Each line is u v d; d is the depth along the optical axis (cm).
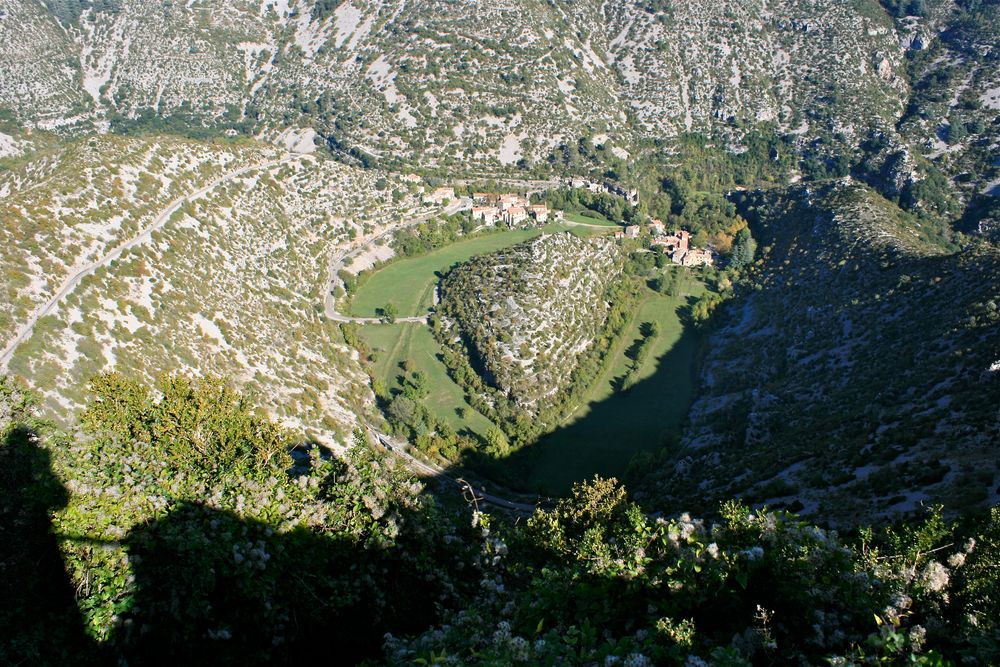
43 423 2777
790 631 1739
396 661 1872
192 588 2220
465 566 2820
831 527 4284
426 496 2944
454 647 1934
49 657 2080
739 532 2080
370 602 2533
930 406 5684
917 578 1791
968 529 2391
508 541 3297
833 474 5131
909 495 4275
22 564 2294
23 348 5728
